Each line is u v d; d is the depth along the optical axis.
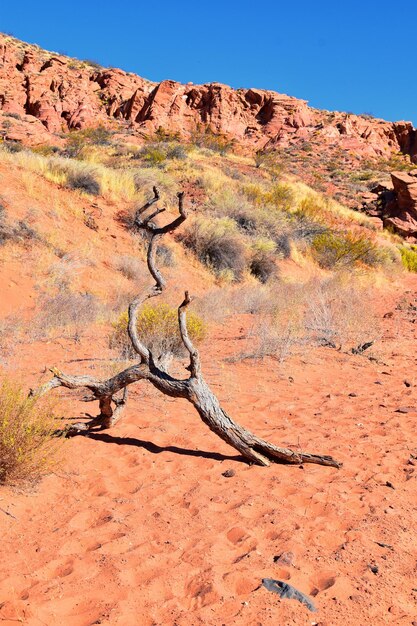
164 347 8.37
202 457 4.88
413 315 13.52
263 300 14.29
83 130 48.88
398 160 64.81
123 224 17.92
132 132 51.44
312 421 5.95
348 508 3.94
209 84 62.78
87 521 3.66
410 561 3.28
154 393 6.71
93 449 4.92
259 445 4.73
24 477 4.06
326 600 2.84
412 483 4.41
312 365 8.43
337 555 3.28
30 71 58.59
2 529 3.46
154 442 5.19
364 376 7.97
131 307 5.09
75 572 3.00
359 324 11.18
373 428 5.73
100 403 5.21
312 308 11.41
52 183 17.95
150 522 3.63
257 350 8.86
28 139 43.34
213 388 6.97
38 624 2.56
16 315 11.20
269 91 66.06
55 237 15.52
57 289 13.40
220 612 2.71
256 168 33.47
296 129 63.75
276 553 3.28
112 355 8.41
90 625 2.58
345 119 67.25
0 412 4.11
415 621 2.72
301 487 4.26
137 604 2.75
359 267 22.52
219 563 3.14
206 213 21.31
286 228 23.17
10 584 2.85
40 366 7.57
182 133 56.31
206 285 17.16
